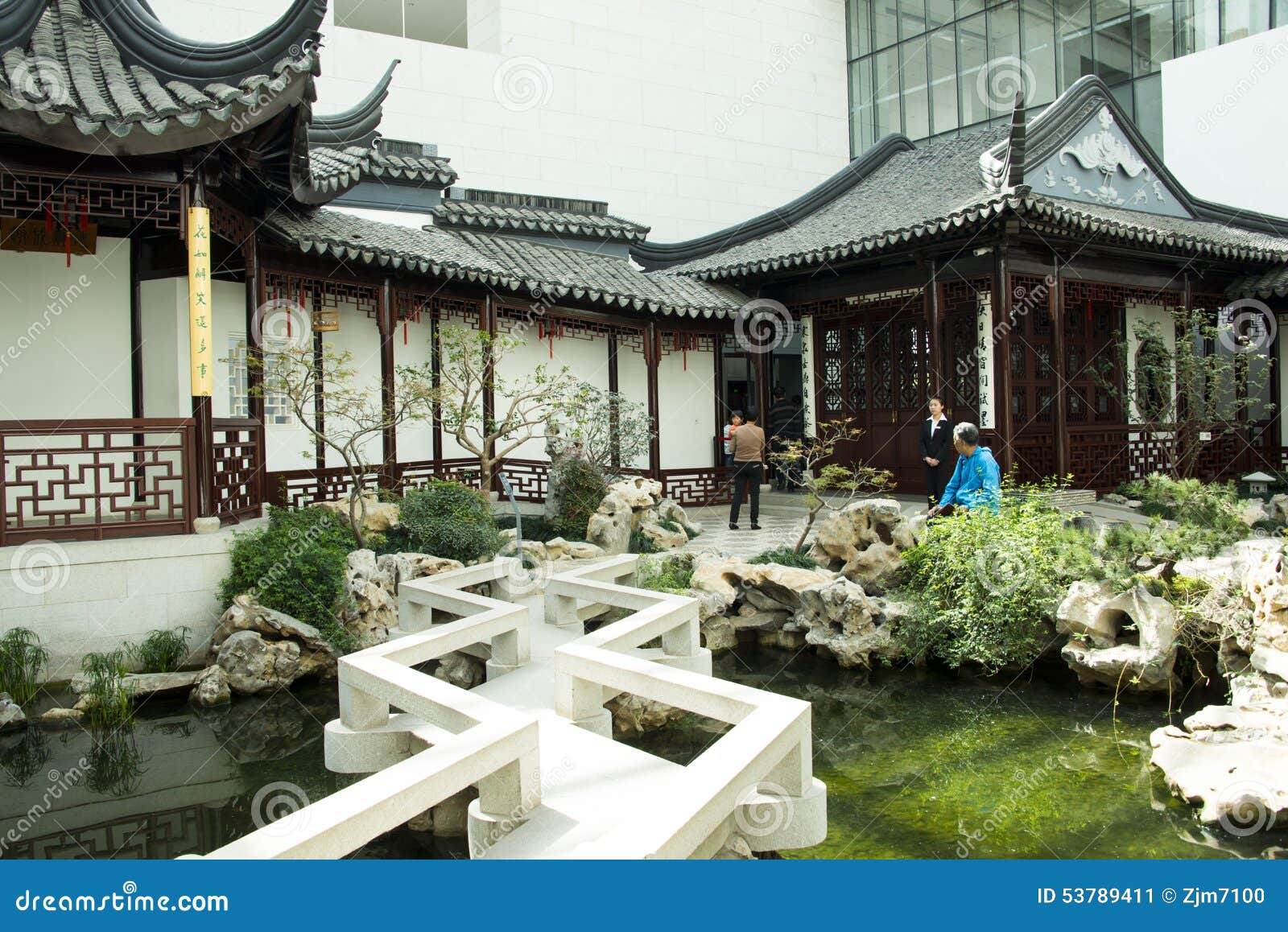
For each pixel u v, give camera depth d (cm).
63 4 833
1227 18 1764
